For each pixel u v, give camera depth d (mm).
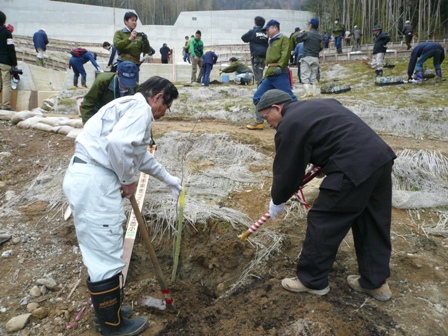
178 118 7062
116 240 2346
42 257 3262
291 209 3709
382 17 22391
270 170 4445
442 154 4746
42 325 2686
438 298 2648
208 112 7238
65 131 5496
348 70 12352
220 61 21125
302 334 2305
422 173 4391
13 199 4035
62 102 7973
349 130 2357
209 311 2721
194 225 3445
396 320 2449
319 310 2475
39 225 3619
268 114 2703
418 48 8539
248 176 4273
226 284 3096
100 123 2340
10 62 7082
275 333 2365
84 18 28609
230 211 3570
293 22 30297
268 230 3398
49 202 3936
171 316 2760
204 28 29547
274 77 5469
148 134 2387
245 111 7102
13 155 4949
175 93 2508
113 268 2326
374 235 2574
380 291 2604
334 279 2850
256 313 2568
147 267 3379
